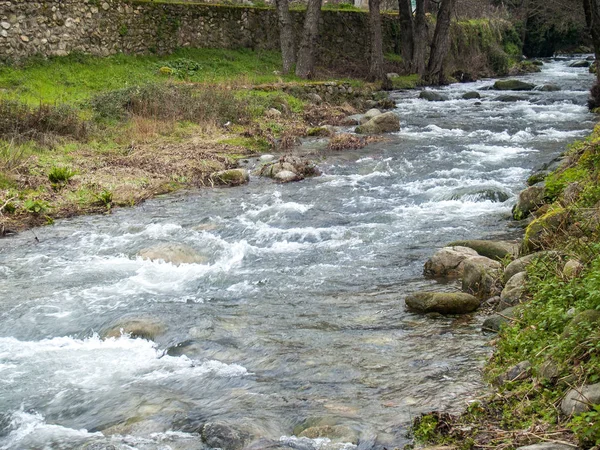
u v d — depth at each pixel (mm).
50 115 17453
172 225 12133
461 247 9719
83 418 6176
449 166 16188
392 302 8562
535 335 6348
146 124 18953
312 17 29781
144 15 27609
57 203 13297
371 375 6625
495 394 5805
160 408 6176
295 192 14484
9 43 22547
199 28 30266
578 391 5066
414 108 26547
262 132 19844
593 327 5777
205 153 17281
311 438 5543
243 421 5801
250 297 8961
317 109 24188
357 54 36406
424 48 37062
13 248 11172
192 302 8820
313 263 10242
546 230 8898
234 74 28625
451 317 7992
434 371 6598
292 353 7195
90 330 8039
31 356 7438
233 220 12492
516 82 32000
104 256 10688
